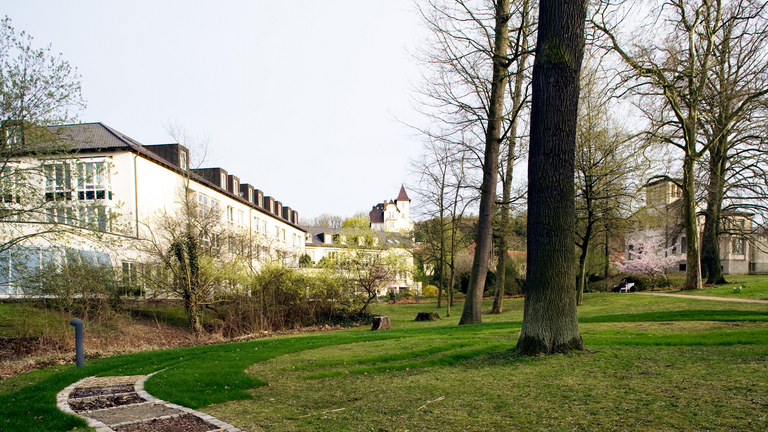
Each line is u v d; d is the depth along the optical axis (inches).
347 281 981.8
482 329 511.5
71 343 552.4
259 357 369.1
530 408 188.4
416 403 213.5
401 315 1068.5
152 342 631.8
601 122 799.1
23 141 510.3
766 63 711.7
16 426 199.5
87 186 816.3
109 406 236.1
